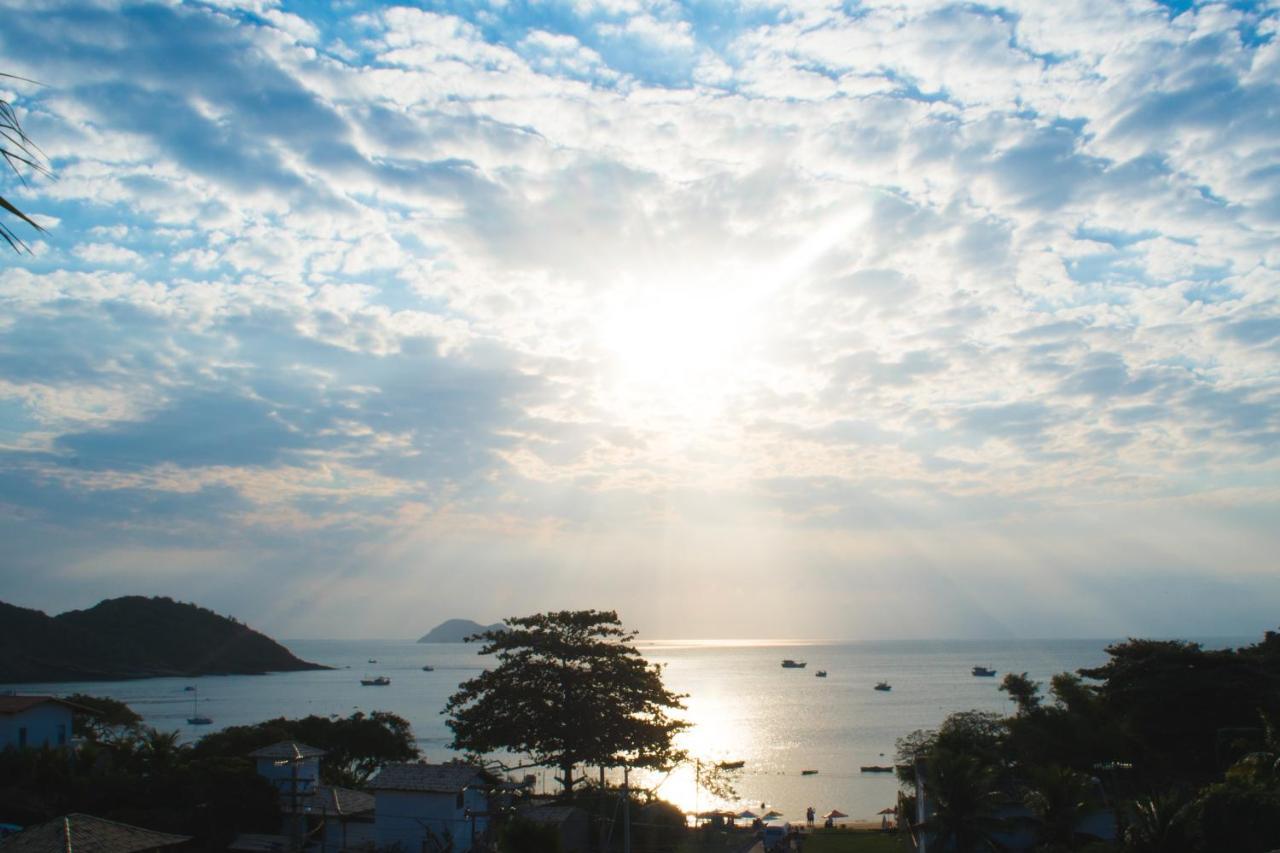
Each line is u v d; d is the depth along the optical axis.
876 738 159.88
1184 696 59.19
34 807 53.78
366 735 80.06
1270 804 36.16
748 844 63.53
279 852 53.62
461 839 54.84
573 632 69.06
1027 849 46.53
